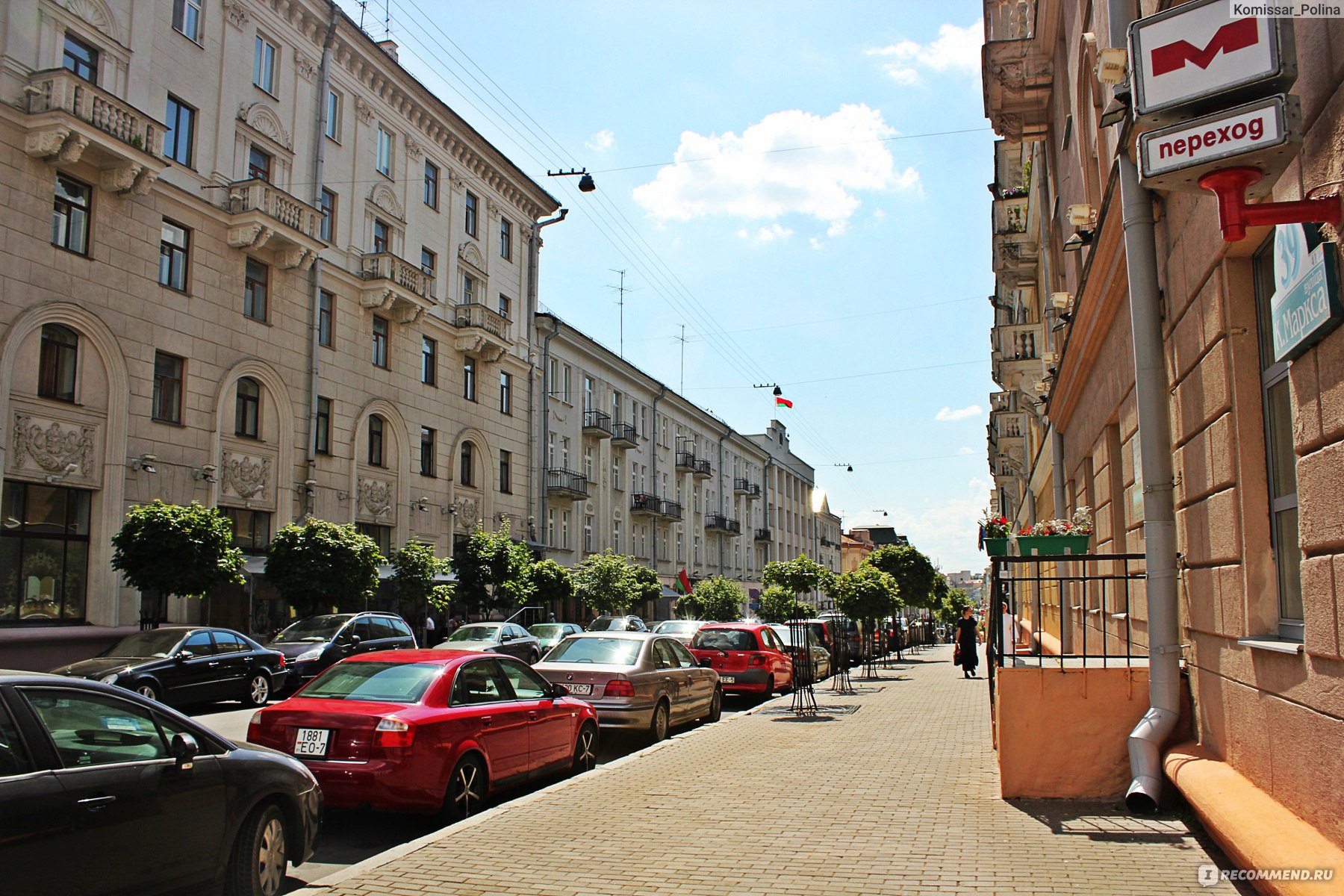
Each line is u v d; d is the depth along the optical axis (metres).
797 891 5.30
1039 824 6.78
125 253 21.52
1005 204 24.59
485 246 37.50
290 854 5.79
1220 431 5.99
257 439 24.98
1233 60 4.43
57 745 4.49
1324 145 4.28
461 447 35.06
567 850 6.20
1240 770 5.86
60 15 20.36
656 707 12.76
